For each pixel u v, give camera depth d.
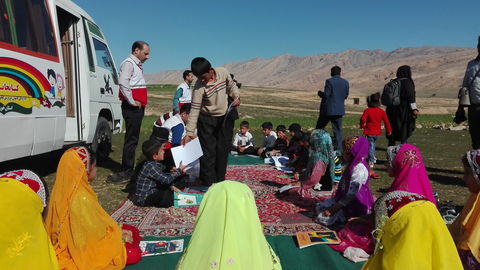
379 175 8.25
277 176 8.15
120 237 3.67
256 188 7.08
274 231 4.88
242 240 2.15
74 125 7.95
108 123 9.45
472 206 3.35
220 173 6.79
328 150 6.28
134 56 7.17
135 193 6.05
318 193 6.61
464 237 3.17
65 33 7.92
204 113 6.50
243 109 38.72
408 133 8.61
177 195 5.91
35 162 9.16
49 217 3.47
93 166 3.70
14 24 5.82
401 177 3.54
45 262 2.50
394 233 2.50
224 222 2.18
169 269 3.84
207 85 6.25
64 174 3.48
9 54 5.61
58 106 7.01
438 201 5.66
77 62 7.97
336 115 9.10
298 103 53.31
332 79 9.05
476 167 3.31
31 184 2.71
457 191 6.89
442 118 28.48
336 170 7.39
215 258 2.08
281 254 4.20
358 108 54.03
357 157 5.00
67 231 3.43
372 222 4.30
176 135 7.22
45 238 2.54
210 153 6.68
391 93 8.54
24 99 5.96
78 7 8.43
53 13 7.01
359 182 4.94
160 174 5.79
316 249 4.29
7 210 2.33
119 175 7.31
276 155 10.31
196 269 2.12
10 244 2.33
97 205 3.58
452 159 10.25
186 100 9.76
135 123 7.28
